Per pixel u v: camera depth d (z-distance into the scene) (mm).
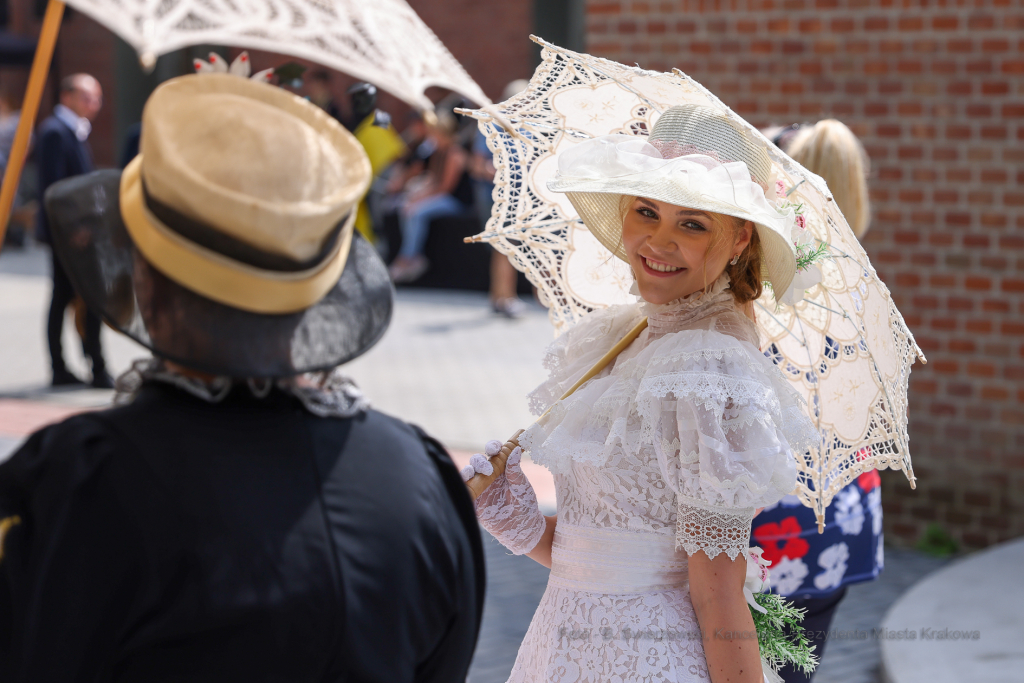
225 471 1424
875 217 5766
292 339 1521
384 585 1461
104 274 1472
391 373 9438
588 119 2404
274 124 1474
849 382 2234
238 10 1756
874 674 4184
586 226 2410
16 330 11141
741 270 2098
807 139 3016
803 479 2361
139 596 1347
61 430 1416
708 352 1919
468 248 14453
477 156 14414
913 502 5824
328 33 1875
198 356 1460
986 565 4977
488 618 4590
